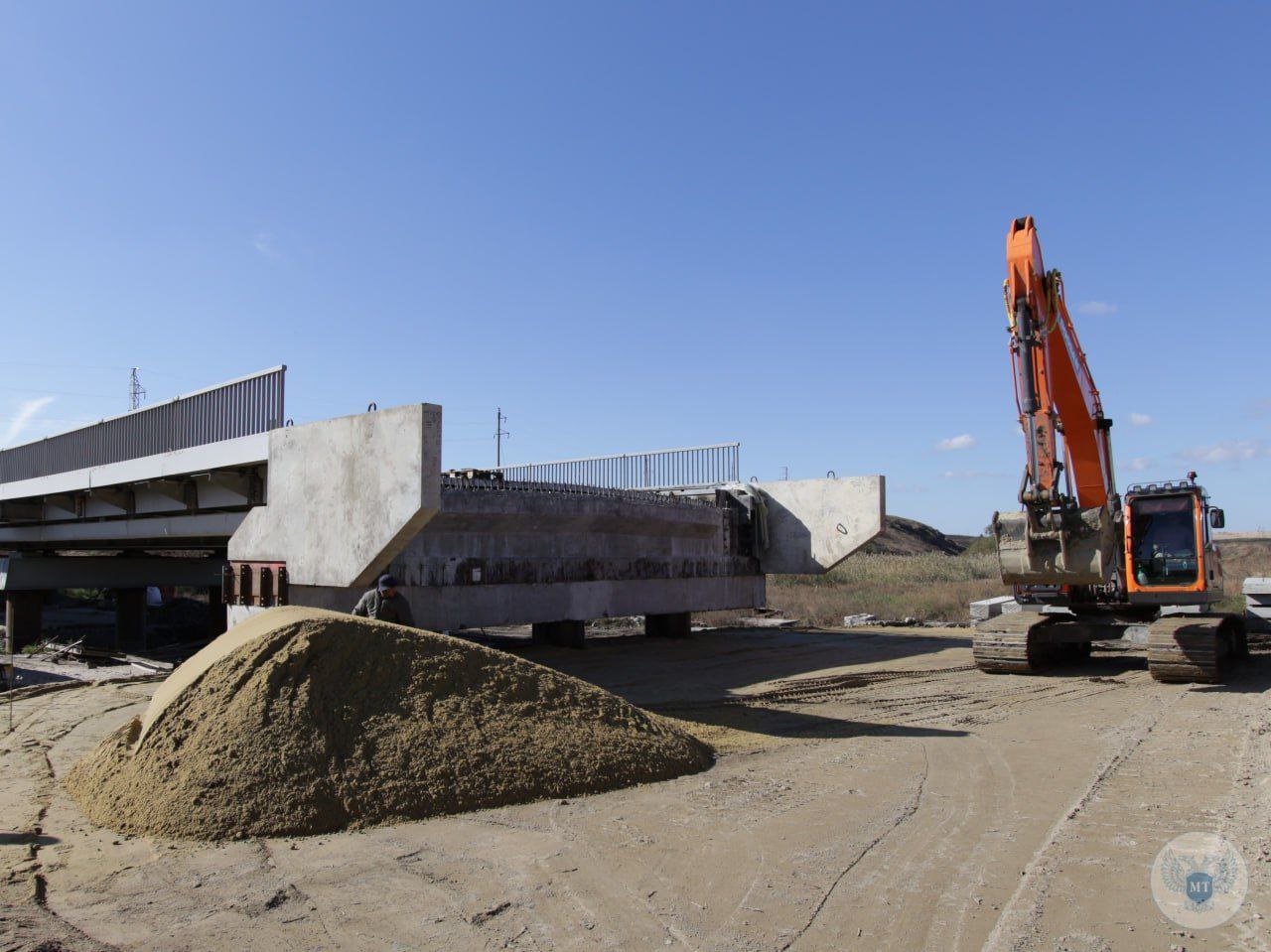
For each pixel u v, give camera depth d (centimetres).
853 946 442
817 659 1827
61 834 625
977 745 945
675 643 2122
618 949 440
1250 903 484
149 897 508
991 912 481
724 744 945
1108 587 1652
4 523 2670
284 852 584
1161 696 1323
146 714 814
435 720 739
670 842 603
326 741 684
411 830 630
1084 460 1644
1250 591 1986
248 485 1602
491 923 472
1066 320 1547
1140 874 534
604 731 806
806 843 602
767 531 2400
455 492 1552
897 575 4516
